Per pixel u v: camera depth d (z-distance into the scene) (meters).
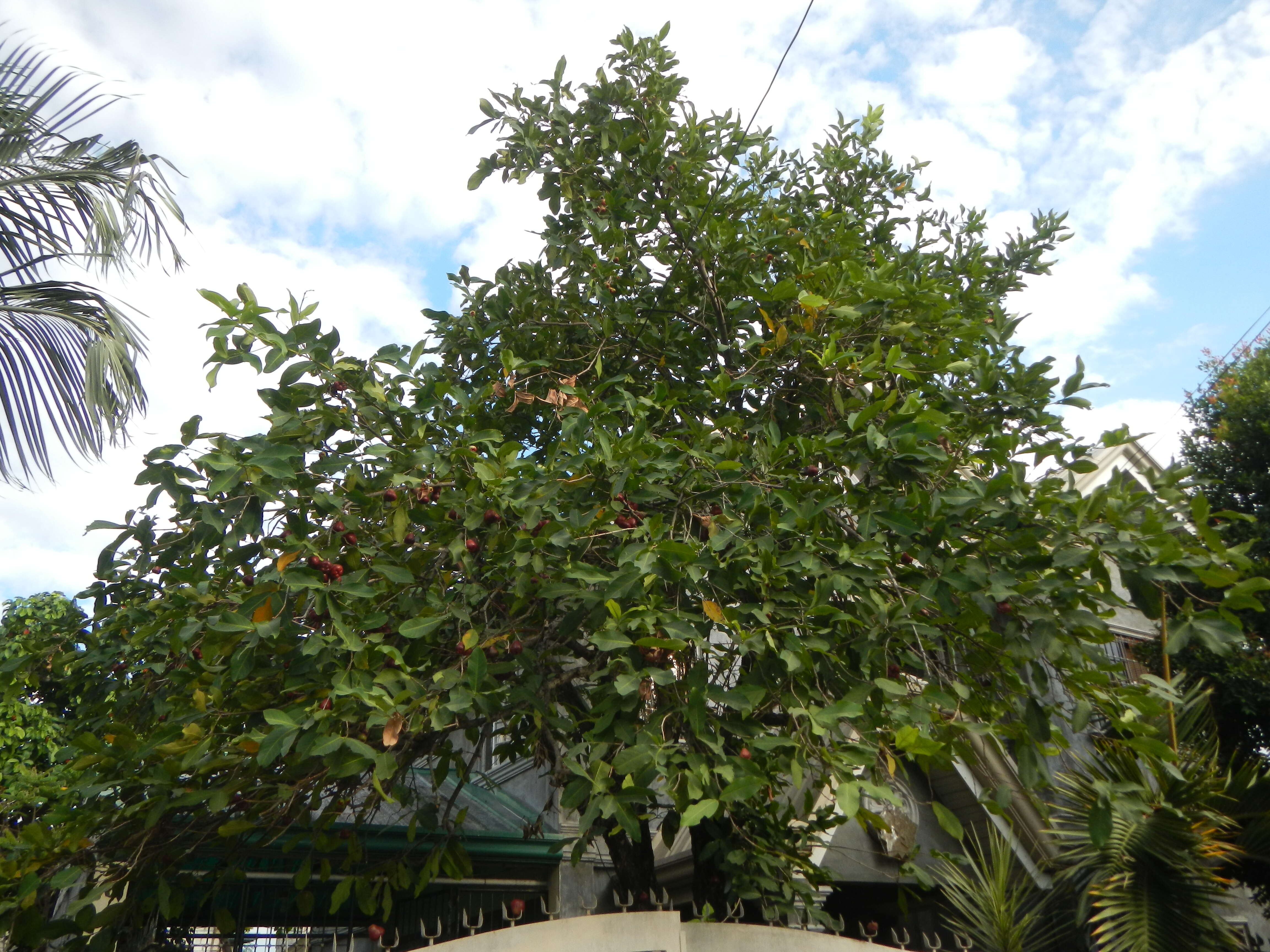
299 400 6.05
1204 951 6.77
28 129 6.94
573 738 6.89
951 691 5.96
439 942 9.10
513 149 8.70
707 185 8.95
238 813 6.09
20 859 5.25
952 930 7.86
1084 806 7.57
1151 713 4.97
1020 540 5.48
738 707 5.20
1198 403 13.38
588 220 8.23
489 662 6.01
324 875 6.56
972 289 9.34
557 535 5.64
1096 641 5.38
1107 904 7.11
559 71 8.89
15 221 6.79
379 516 6.39
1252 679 10.88
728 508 6.22
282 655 5.93
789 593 5.75
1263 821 7.68
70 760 6.38
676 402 6.93
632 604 5.54
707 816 4.75
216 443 5.52
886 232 10.23
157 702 6.48
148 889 5.58
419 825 7.05
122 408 6.82
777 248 8.64
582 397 6.91
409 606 6.00
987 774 7.74
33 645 7.10
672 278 8.63
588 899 10.34
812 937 6.14
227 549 5.83
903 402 7.02
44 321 6.61
